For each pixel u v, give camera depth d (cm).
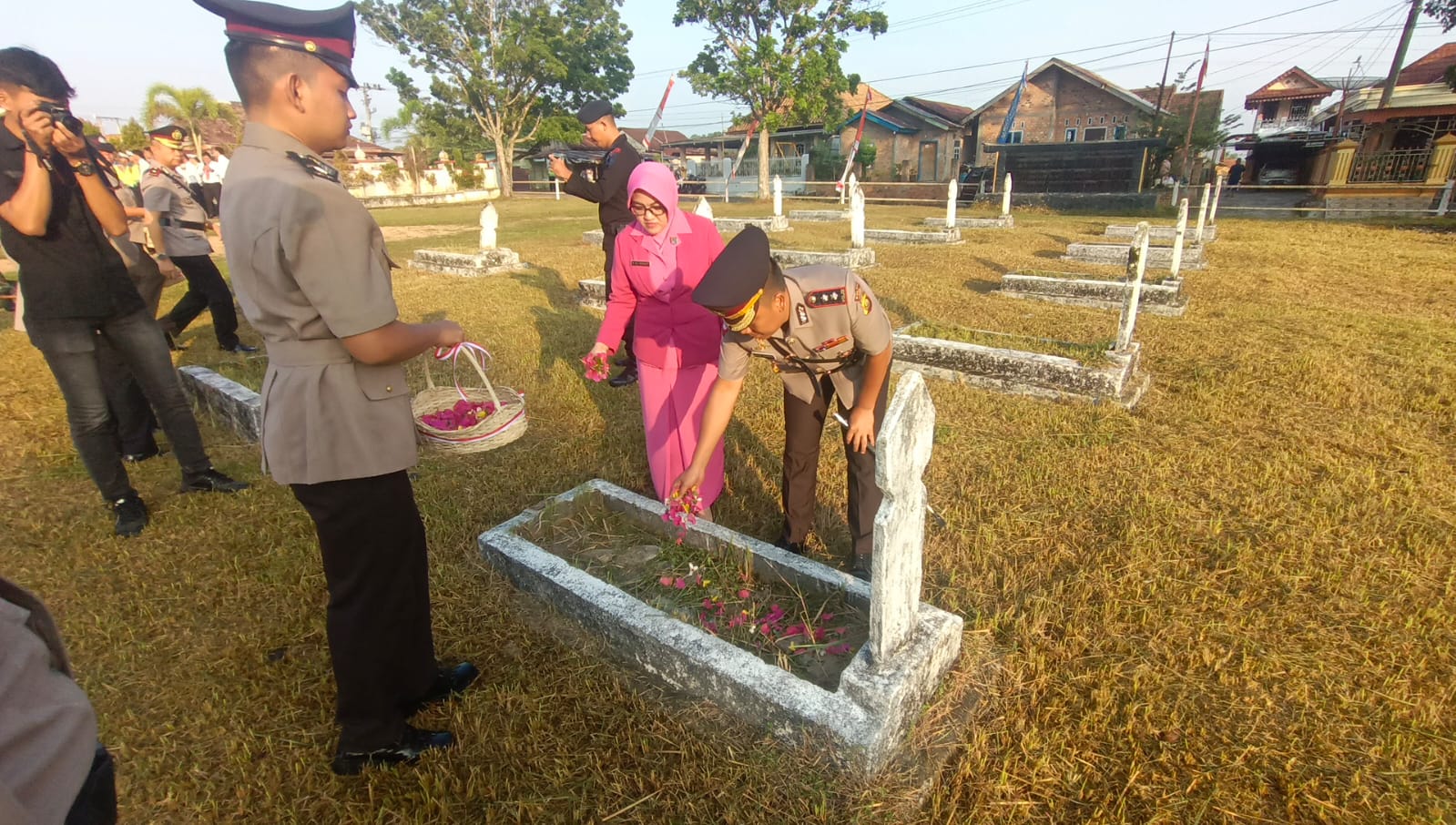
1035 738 229
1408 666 254
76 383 346
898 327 707
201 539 362
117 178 385
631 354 564
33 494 415
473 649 281
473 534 355
